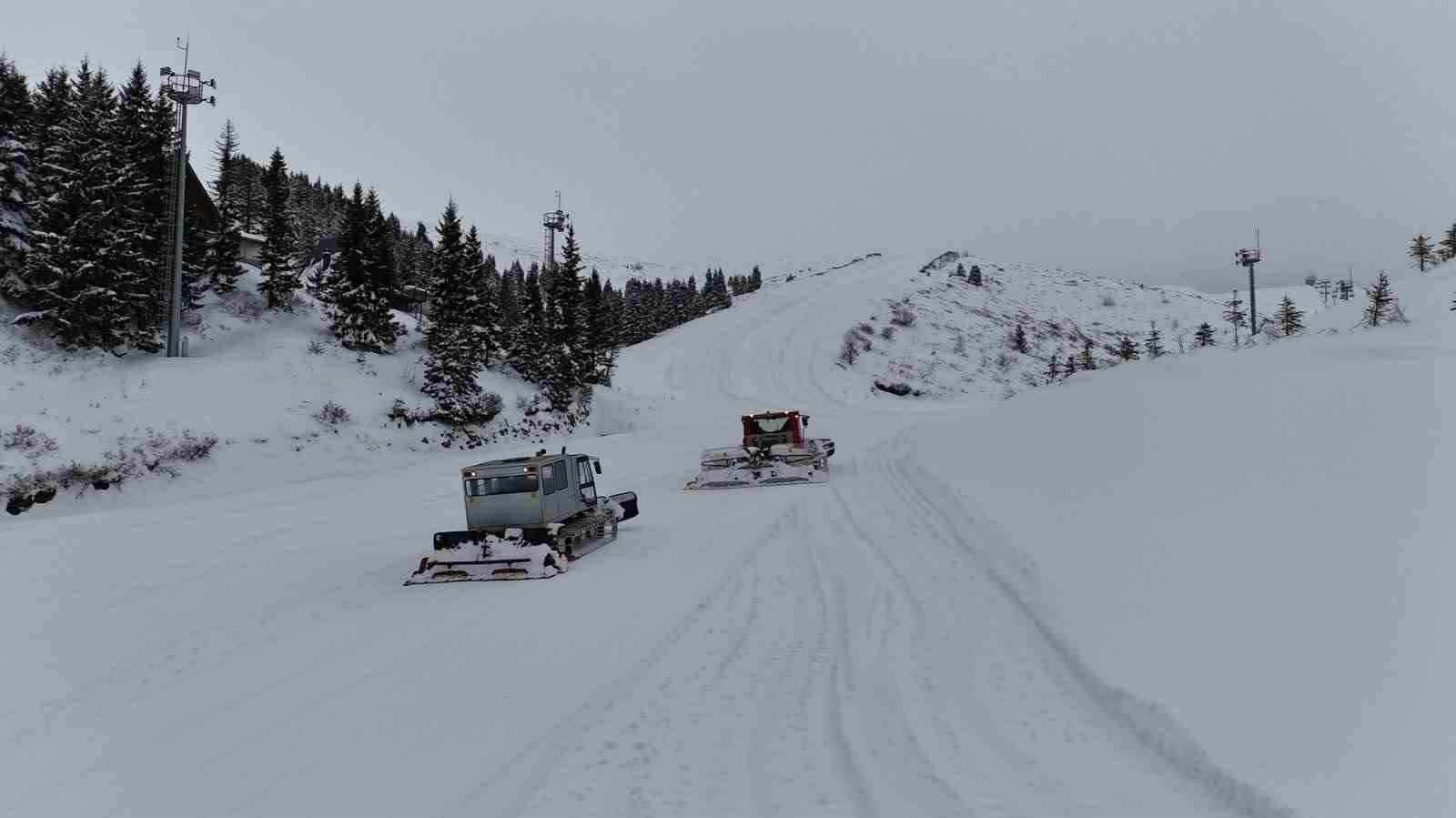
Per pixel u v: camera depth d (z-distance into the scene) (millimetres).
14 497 19844
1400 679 4441
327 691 6594
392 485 22578
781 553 11320
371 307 37531
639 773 4836
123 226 31625
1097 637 6410
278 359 32969
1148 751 4754
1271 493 7719
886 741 5117
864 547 11305
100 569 11758
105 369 28469
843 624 7699
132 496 21953
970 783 4496
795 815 4250
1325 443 8422
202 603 9672
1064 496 11117
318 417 29125
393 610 9234
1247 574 6348
